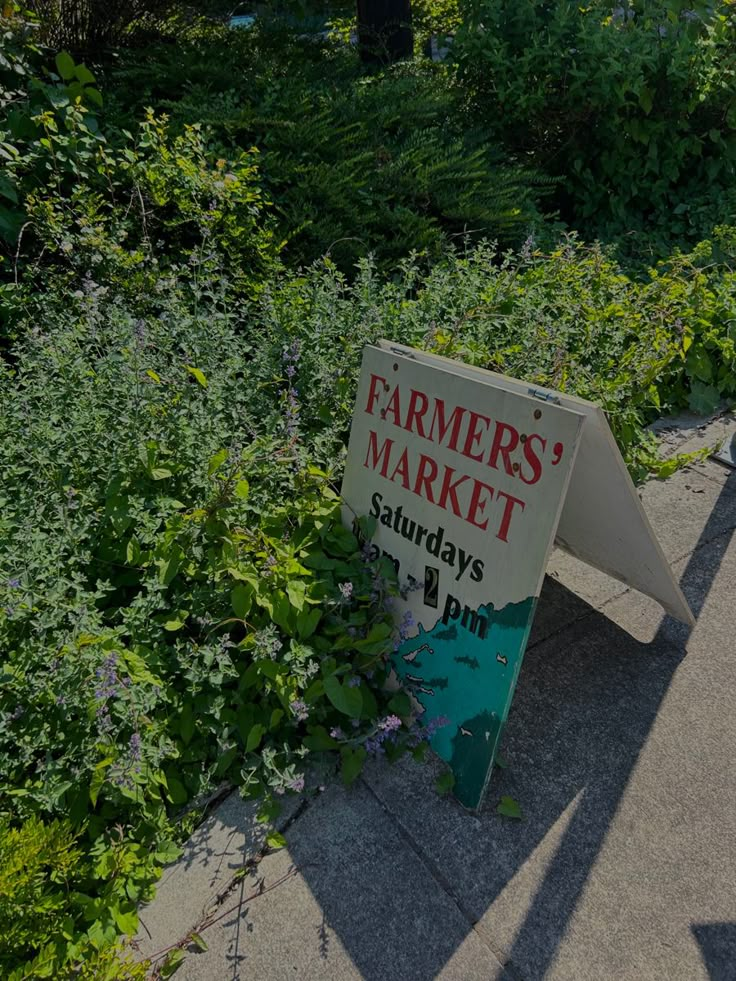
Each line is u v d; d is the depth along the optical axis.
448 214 4.77
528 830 2.01
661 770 2.16
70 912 1.79
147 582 2.21
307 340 3.02
